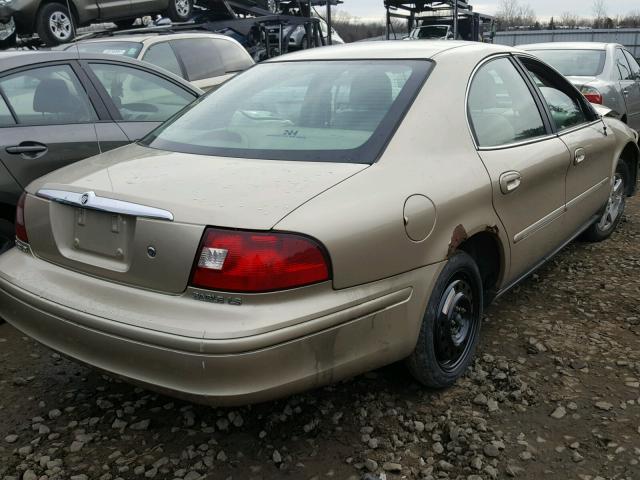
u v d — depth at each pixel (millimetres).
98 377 3109
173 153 2836
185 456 2508
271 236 2125
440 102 2895
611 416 2730
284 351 2137
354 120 2783
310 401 2854
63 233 2578
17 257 2789
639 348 3309
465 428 2652
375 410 2787
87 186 2500
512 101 3475
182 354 2113
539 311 3773
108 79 4301
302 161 2568
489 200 2902
